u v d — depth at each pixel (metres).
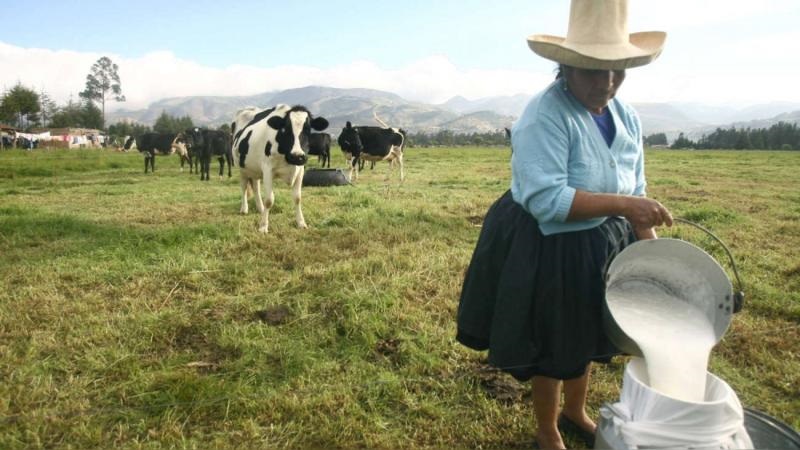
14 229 7.25
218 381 3.29
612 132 2.42
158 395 3.18
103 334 3.95
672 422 1.87
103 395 3.20
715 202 10.84
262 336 3.97
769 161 31.78
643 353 2.08
